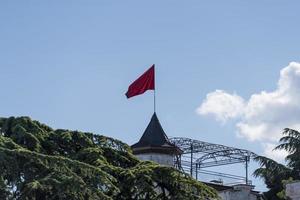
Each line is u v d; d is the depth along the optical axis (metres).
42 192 31.88
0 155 30.61
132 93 50.09
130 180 34.03
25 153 31.22
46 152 35.25
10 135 34.94
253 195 54.41
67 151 36.16
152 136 53.16
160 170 34.66
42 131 35.75
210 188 35.66
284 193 48.16
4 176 30.86
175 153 52.81
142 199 35.22
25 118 35.50
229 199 52.72
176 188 34.88
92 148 35.53
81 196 31.61
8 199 30.42
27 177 31.25
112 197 34.09
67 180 30.73
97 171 32.34
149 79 50.38
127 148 38.09
